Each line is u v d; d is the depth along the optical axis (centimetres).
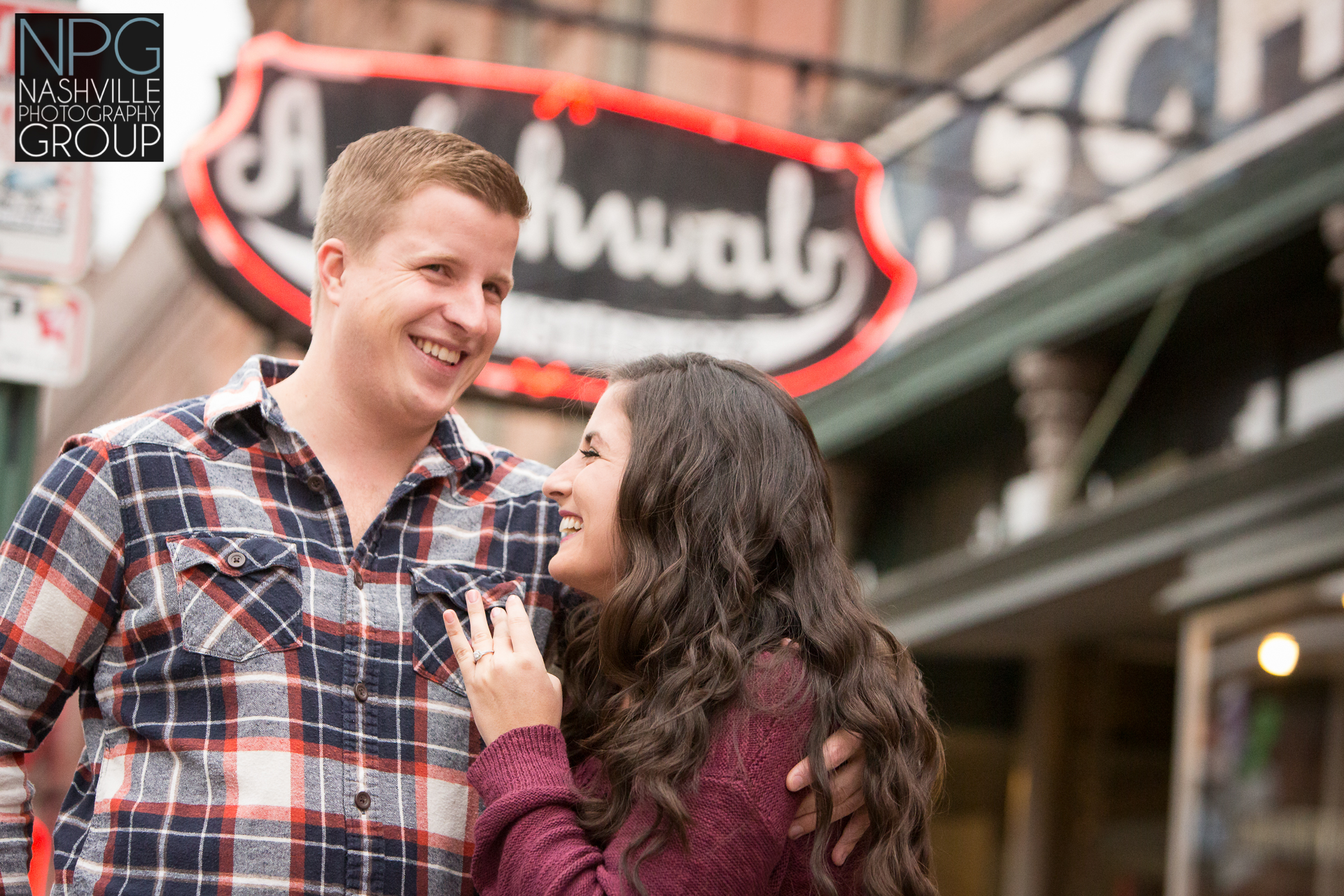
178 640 201
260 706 200
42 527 201
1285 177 598
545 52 1244
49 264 321
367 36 1527
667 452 218
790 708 203
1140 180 678
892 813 206
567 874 191
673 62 1076
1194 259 641
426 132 222
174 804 196
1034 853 751
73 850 203
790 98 943
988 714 820
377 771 205
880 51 883
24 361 320
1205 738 568
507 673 207
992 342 764
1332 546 487
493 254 219
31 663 199
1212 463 557
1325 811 502
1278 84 617
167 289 2134
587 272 524
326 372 221
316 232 227
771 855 196
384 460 224
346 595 212
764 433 223
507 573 228
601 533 221
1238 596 541
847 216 548
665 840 193
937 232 821
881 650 223
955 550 837
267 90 489
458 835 209
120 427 211
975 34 808
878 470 918
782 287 540
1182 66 671
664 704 201
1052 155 738
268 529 210
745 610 211
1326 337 596
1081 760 757
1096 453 706
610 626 213
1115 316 695
